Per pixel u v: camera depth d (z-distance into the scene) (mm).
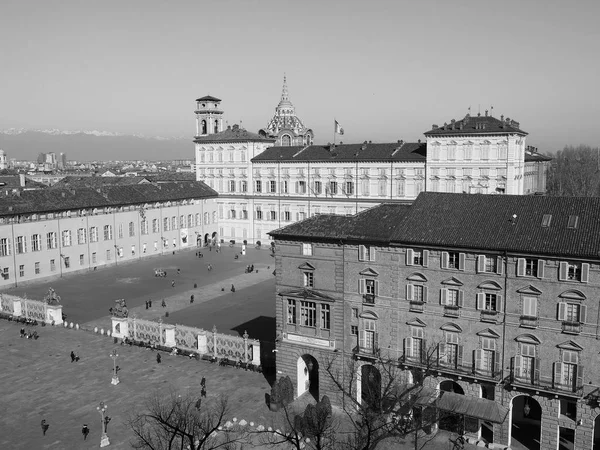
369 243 66562
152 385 77688
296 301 72000
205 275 143250
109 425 66688
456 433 63625
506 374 60312
